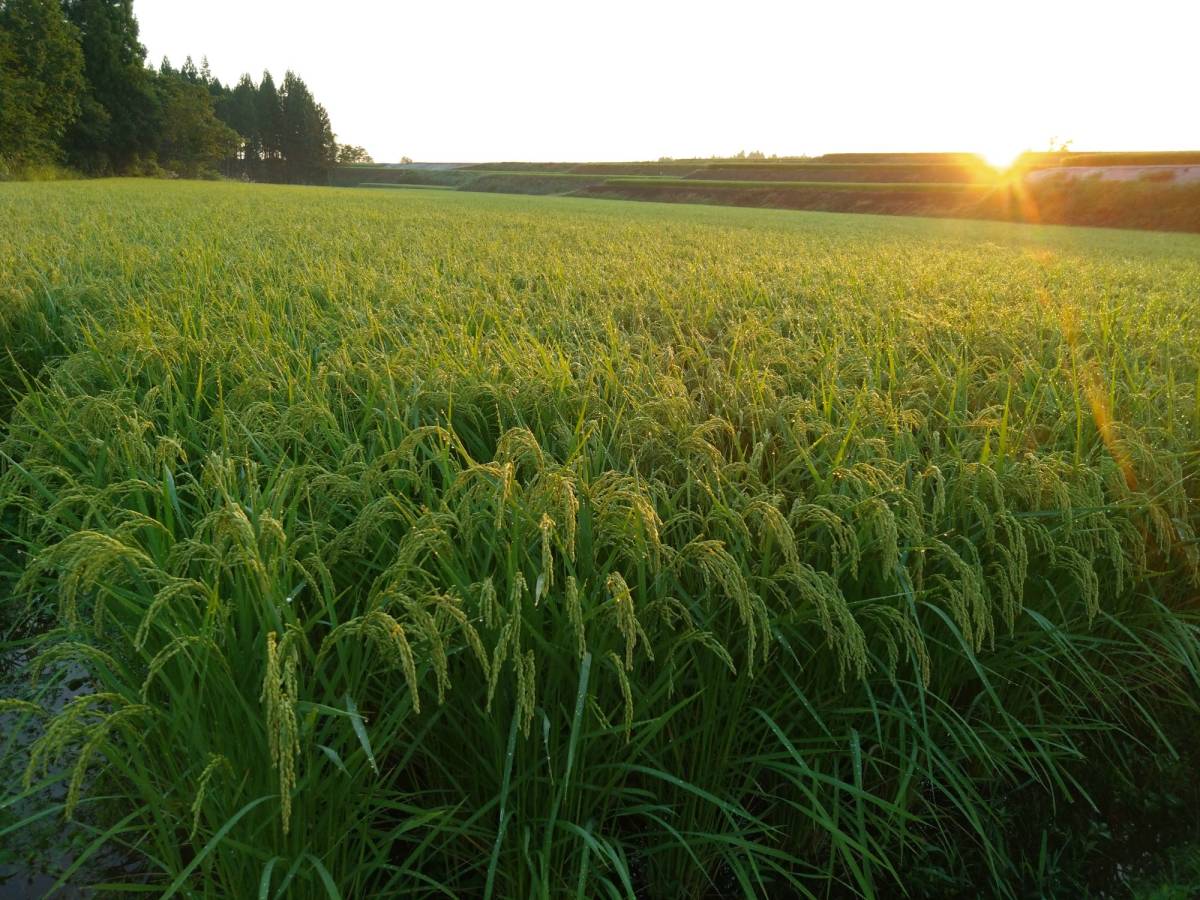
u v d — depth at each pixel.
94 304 7.38
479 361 4.83
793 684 2.82
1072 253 21.52
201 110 87.44
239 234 14.75
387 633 2.18
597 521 2.69
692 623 2.57
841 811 3.06
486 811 2.68
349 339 5.57
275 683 1.81
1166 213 51.62
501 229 19.23
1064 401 4.69
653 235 19.70
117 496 3.38
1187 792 3.67
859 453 3.58
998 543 3.08
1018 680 3.55
